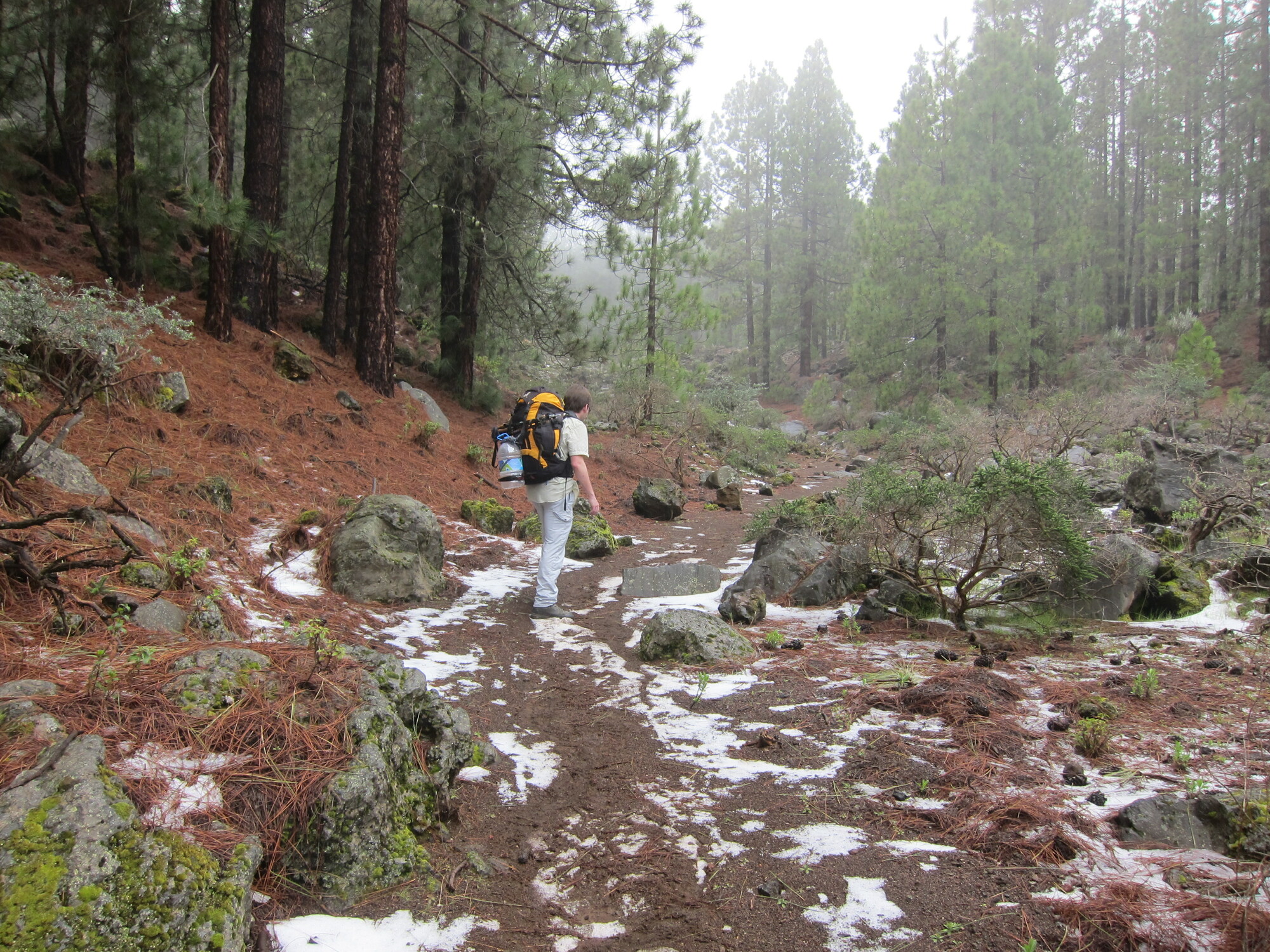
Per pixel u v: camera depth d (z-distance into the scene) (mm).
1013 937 2385
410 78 15391
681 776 3625
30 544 4113
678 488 12727
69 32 10695
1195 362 25125
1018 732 3797
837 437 29484
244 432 8438
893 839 2992
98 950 1888
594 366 27797
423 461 10844
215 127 10297
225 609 4609
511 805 3389
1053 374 29234
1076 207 31172
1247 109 32094
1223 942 2232
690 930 2541
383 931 2461
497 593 7035
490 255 16297
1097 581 6070
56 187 13406
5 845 2006
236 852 2330
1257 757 3426
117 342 5609
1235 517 7289
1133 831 2877
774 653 5316
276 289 12641
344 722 2996
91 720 2676
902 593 6324
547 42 14703
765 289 51469
